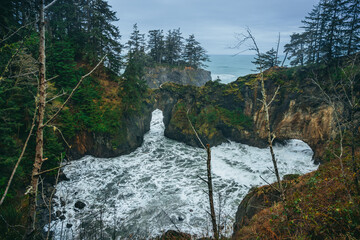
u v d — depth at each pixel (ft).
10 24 47.55
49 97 56.08
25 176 47.44
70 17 99.04
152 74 181.37
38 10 9.38
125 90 87.66
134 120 92.07
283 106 92.48
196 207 51.78
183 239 29.73
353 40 77.30
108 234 40.91
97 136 77.36
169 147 94.12
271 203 31.04
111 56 94.63
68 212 45.80
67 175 63.10
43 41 9.34
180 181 66.23
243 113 102.73
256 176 72.28
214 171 74.23
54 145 54.95
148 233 41.73
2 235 24.88
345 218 16.21
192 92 112.06
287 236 17.78
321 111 80.23
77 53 97.19
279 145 98.58
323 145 78.89
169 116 113.09
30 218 8.91
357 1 73.41
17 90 42.65
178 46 201.67
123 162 77.41
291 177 40.16
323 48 81.82
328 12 83.51
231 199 56.54
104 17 91.40
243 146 98.58
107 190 58.95
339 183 23.24
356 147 38.88
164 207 51.80
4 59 21.85
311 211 19.20
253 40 15.44
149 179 66.90
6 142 38.27
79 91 75.87
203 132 96.73
